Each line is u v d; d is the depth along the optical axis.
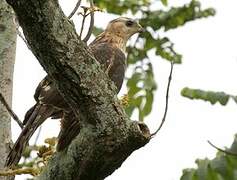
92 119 9.13
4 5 12.29
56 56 8.86
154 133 9.30
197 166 11.67
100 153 9.23
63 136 10.05
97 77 9.12
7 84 11.98
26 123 12.15
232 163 11.58
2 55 12.09
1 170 11.22
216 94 12.70
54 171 9.57
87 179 9.52
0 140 11.55
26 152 11.88
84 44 9.09
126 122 9.19
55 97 11.80
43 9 8.55
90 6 10.72
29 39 8.80
